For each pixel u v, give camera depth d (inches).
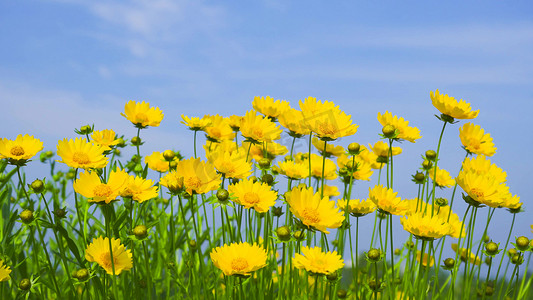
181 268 56.4
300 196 44.5
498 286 54.4
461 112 47.1
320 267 44.4
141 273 53.6
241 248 44.4
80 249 53.6
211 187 45.6
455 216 51.4
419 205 51.6
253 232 51.3
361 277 53.3
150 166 56.1
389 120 50.8
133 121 52.4
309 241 50.1
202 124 52.3
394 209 46.9
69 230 54.9
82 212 54.6
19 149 46.1
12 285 50.0
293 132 49.1
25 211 45.9
